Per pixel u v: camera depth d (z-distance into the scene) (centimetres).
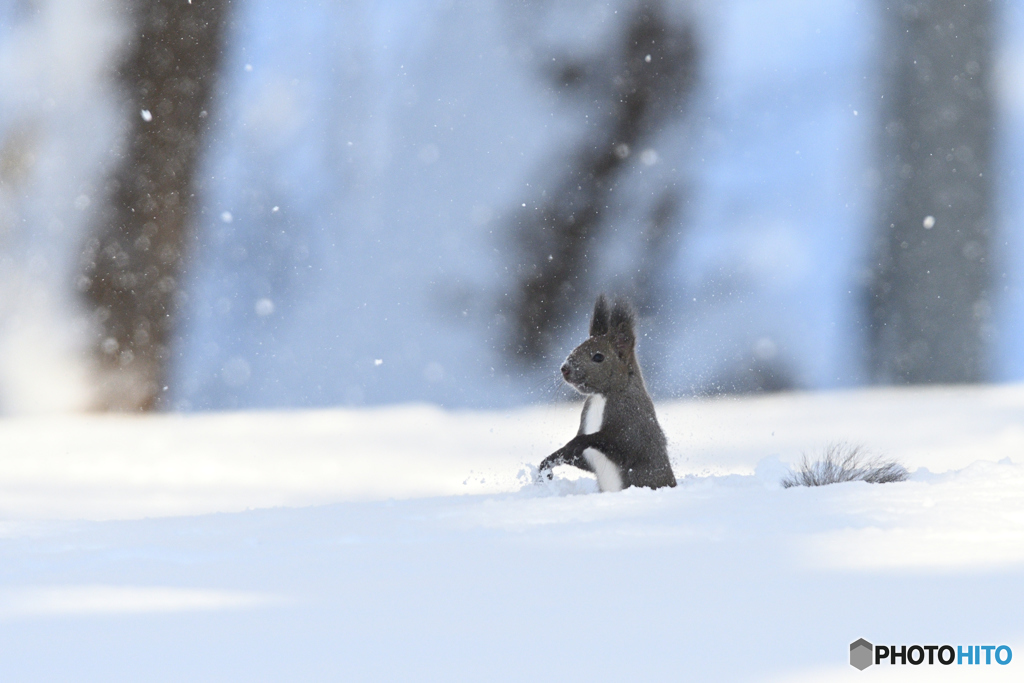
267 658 830
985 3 1555
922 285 1658
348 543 1260
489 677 762
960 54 1555
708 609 941
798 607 934
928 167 1606
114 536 1270
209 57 2300
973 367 1661
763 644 816
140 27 2198
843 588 1004
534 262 2673
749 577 1079
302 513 1280
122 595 1107
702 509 1269
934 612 899
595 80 2759
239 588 1138
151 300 2183
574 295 2645
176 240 2239
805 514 1262
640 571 1148
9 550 1263
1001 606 913
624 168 2698
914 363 1689
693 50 2692
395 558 1252
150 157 2206
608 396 1302
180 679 786
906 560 1141
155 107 2219
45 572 1252
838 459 1291
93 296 2147
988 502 1266
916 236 1644
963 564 1109
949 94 1565
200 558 1255
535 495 1297
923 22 1560
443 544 1257
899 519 1259
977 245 1616
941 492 1273
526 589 1070
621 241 2666
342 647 855
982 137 1577
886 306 1750
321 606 1016
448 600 1025
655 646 823
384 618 952
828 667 751
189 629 934
